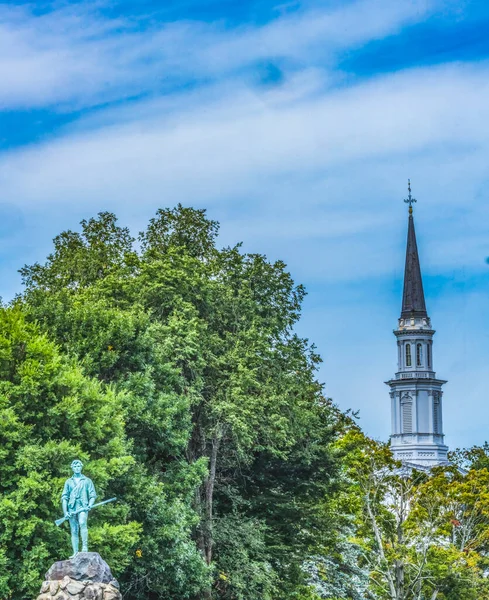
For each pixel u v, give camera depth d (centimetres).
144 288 8425
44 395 6588
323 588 9619
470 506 10544
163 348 7944
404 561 10031
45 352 6594
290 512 9075
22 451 6247
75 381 6631
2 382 6419
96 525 6450
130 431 7631
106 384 7519
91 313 7675
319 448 9044
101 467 6438
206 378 8450
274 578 8469
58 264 10300
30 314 7675
